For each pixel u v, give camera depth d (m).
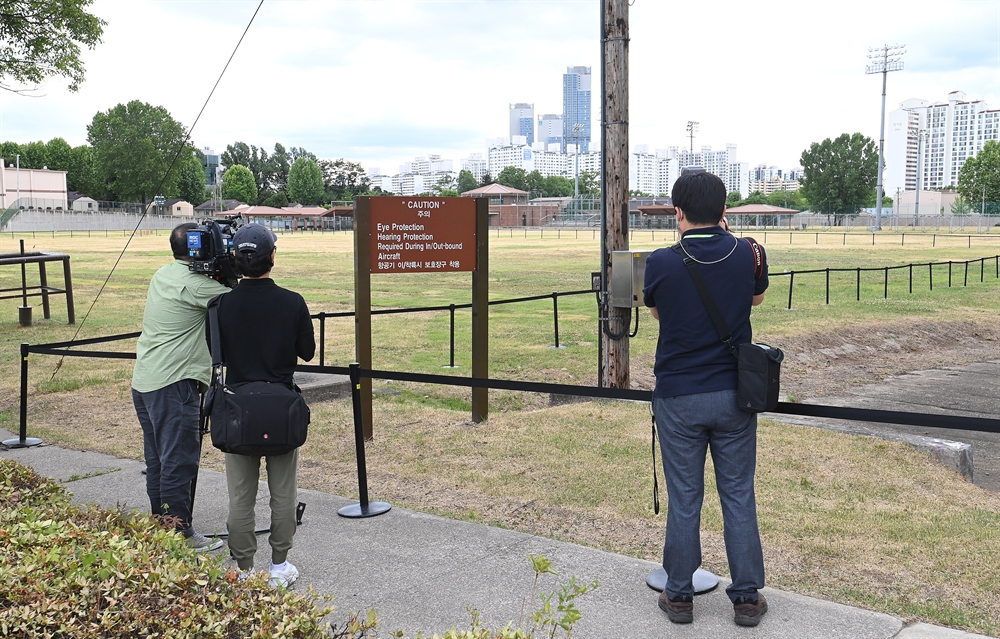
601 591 4.07
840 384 13.54
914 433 10.03
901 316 19.03
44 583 2.60
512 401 10.04
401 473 6.64
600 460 6.91
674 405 3.65
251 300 3.96
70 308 17.16
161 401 4.70
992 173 126.12
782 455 7.04
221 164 196.00
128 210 129.12
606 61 8.99
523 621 3.75
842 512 5.53
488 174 187.88
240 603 2.65
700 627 3.67
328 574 4.36
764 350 3.47
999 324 19.23
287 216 126.06
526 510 5.66
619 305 8.84
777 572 4.48
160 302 4.72
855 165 133.38
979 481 7.83
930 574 4.44
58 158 144.62
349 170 192.75
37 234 87.81
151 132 134.00
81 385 10.48
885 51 86.38
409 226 7.84
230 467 4.09
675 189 3.72
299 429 3.91
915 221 106.38
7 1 15.70
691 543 3.69
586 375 11.60
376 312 10.65
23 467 4.38
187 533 4.84
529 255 43.59
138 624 2.48
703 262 3.57
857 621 3.71
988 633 3.71
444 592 4.10
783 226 113.31
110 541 3.02
